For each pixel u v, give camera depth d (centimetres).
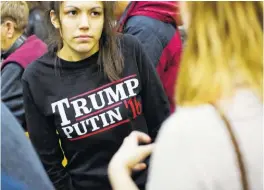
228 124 90
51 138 185
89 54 176
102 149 177
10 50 249
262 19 97
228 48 94
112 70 176
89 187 180
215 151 89
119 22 224
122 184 101
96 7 171
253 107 91
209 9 96
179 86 97
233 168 89
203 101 92
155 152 93
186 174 89
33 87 179
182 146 90
